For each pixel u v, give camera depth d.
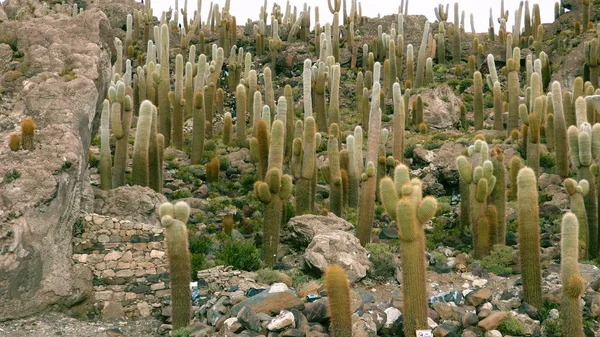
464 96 34.94
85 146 16.34
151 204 16.80
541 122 24.47
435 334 11.73
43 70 17.47
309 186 18.34
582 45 35.09
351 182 20.34
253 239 17.45
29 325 13.02
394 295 13.66
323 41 29.84
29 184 13.92
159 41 32.28
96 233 14.58
